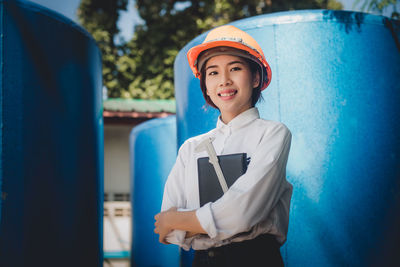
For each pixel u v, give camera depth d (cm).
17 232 219
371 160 222
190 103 268
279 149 134
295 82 226
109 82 855
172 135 453
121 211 714
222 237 125
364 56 232
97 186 309
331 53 228
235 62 146
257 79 155
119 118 692
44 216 237
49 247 239
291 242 211
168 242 136
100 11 877
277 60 230
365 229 215
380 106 230
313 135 220
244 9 888
